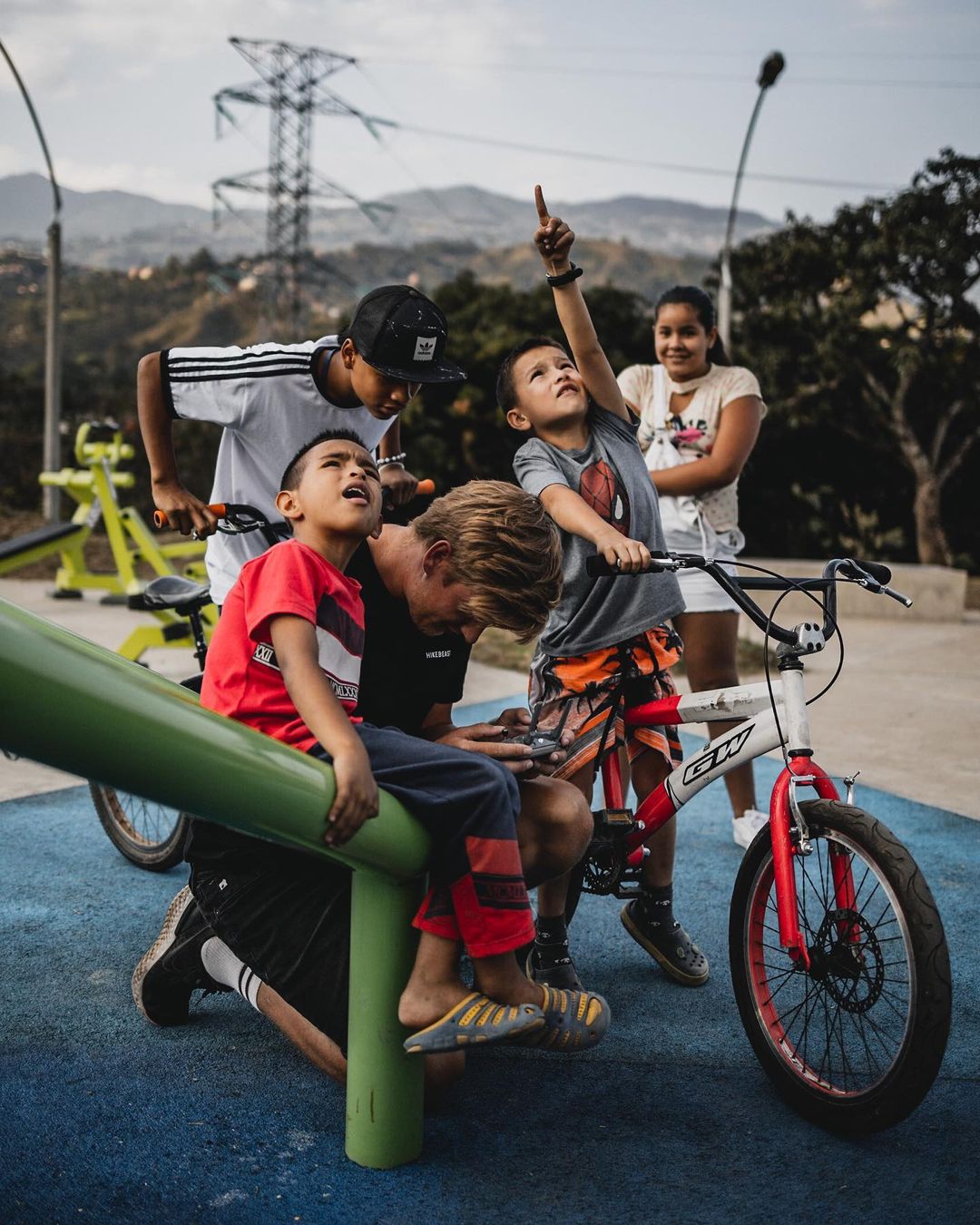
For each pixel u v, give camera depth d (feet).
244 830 5.61
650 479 9.12
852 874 7.43
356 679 6.61
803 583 7.58
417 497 9.22
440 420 73.92
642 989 9.18
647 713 8.79
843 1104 6.97
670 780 8.47
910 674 23.43
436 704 7.35
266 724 6.33
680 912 10.73
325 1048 7.06
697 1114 7.31
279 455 8.88
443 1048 6.11
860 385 73.15
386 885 6.26
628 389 12.18
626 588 8.63
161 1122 7.06
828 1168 6.73
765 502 73.10
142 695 5.12
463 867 6.15
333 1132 7.00
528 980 6.51
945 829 13.33
